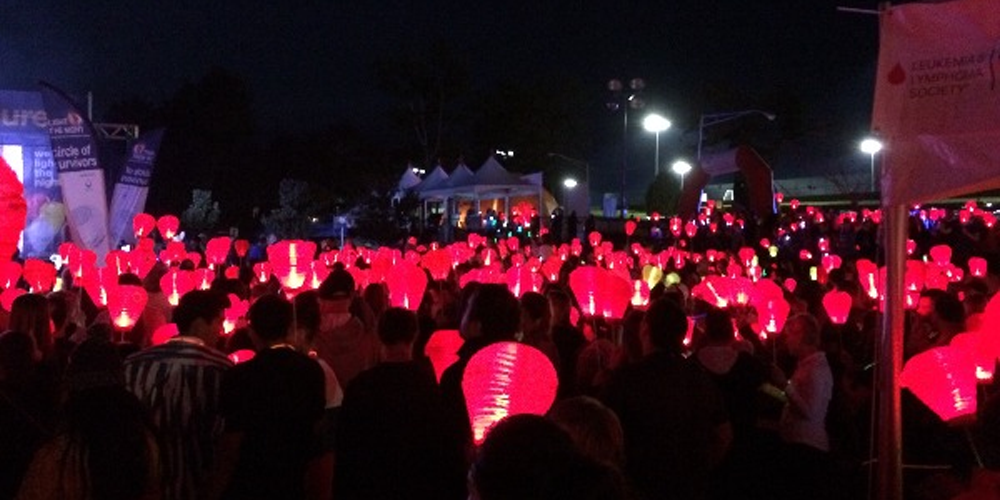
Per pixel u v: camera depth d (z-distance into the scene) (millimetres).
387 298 8906
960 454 5789
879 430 4680
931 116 4285
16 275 8914
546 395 3408
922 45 4320
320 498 4703
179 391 4559
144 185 16484
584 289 7289
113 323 7375
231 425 4348
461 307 5859
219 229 44438
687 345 7676
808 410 5891
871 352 8391
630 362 4973
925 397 4555
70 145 13766
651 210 40531
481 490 2084
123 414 3639
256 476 4328
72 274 10891
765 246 18766
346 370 6547
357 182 49844
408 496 4336
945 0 4301
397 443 4352
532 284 9719
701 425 4605
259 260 22703
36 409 4641
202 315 4906
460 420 4473
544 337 6188
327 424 5258
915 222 20578
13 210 4309
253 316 4859
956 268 14234
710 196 47500
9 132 25250
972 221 21812
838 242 22281
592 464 2100
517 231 30625
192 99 46875
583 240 28797
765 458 5879
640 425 4543
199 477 4551
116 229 16297
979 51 4215
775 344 8422
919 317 8086
